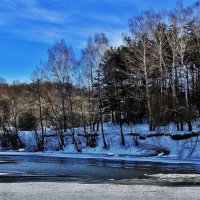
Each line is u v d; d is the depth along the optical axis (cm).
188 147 4334
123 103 5919
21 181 2591
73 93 5947
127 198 1911
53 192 2086
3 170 3259
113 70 5559
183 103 4966
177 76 5397
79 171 3161
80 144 5625
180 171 3089
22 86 7950
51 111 6481
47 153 5331
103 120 6925
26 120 6756
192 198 1897
